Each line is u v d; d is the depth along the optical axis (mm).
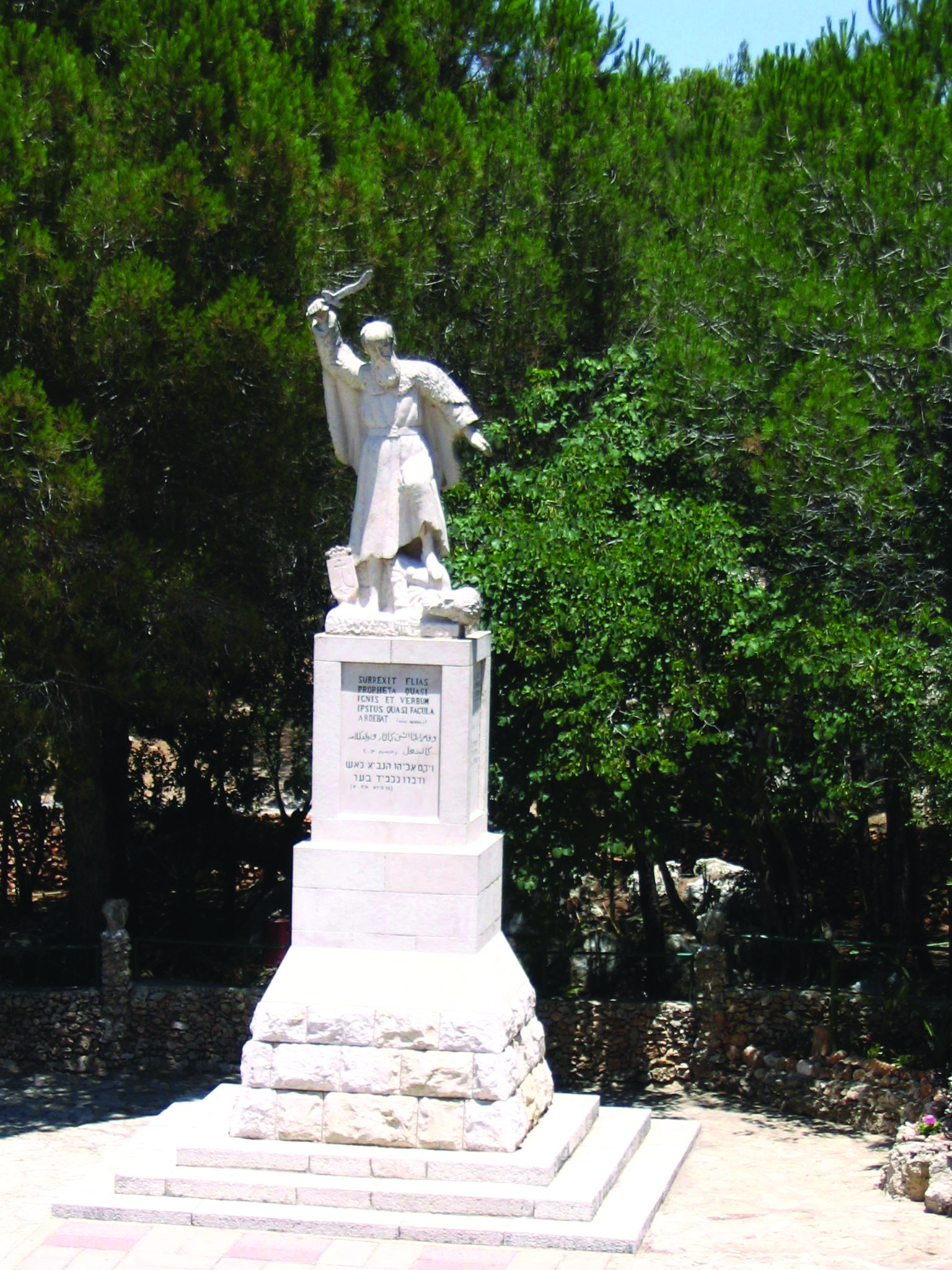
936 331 19656
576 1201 14445
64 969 23172
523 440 23719
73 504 19266
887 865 23703
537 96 26906
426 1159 14859
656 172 27156
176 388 20391
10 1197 16500
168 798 28859
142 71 20953
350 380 15773
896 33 24781
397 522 15656
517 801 20922
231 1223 14484
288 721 27047
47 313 19969
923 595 20531
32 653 20531
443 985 15234
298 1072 15250
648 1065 21766
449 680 15344
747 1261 14242
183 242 20672
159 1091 21188
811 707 19797
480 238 25203
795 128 22500
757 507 21750
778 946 22766
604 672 19641
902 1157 16609
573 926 23656
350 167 22000
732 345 21234
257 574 23328
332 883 15453
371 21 25828
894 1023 20656
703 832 28406
